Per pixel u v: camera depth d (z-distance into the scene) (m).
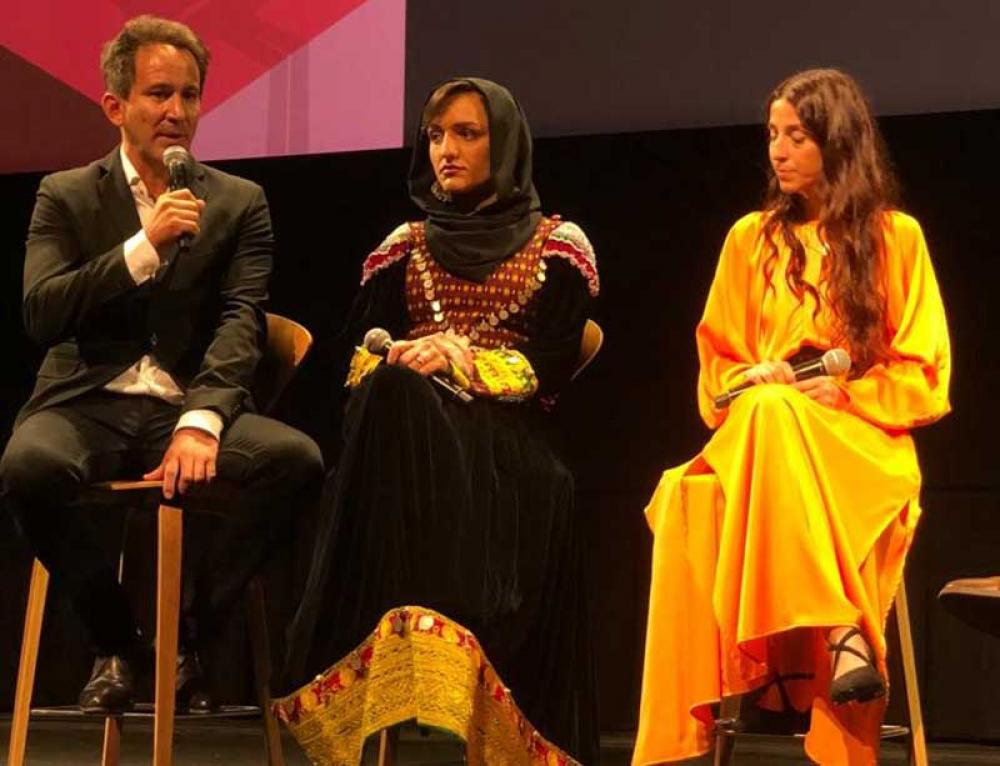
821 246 4.98
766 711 4.66
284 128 7.33
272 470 4.62
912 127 6.51
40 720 7.36
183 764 5.91
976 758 6.11
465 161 4.85
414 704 4.20
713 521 4.66
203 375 4.67
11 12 7.63
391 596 4.26
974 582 4.05
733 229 5.20
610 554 7.02
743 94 6.72
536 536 4.53
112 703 4.46
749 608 4.38
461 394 4.55
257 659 4.83
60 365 4.82
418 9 7.14
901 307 4.93
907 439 4.75
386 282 4.98
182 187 4.70
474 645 4.27
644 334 6.97
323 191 7.28
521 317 4.82
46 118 7.63
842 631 4.30
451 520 4.32
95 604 4.54
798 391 4.63
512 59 7.01
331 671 4.27
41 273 4.75
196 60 4.90
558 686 4.51
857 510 4.51
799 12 6.64
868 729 4.47
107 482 4.65
